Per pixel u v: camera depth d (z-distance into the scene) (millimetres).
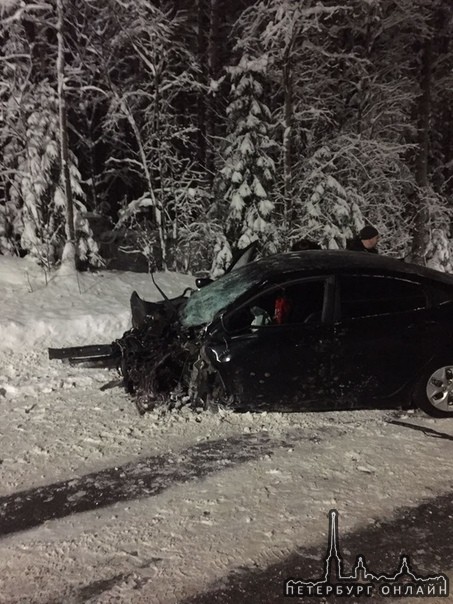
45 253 9781
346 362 4547
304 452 4082
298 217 12227
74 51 11836
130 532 3172
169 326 5004
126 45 12109
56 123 10195
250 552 2973
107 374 5832
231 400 4547
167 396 4824
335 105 13484
